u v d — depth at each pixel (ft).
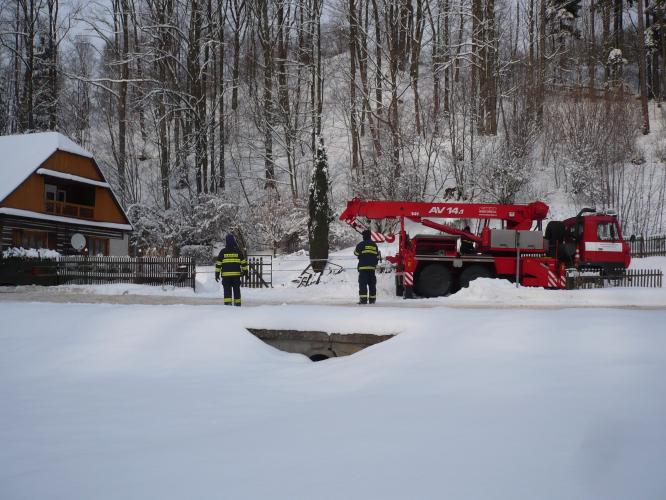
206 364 24.30
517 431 12.83
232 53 171.32
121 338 27.07
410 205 60.34
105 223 121.70
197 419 16.34
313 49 151.53
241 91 164.14
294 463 11.75
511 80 148.66
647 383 15.58
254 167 148.97
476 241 60.75
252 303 46.60
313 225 83.61
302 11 155.43
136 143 171.83
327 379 21.15
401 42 151.84
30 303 34.32
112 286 73.31
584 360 18.71
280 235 115.75
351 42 142.20
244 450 12.86
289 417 15.87
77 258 81.71
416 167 117.50
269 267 91.66
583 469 10.43
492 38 136.77
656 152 133.49
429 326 25.07
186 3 144.66
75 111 174.50
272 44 147.74
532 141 127.95
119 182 144.36
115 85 167.22
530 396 15.64
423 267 57.82
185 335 27.14
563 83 166.50
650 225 108.06
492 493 9.66
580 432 12.41
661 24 165.07
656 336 20.13
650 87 180.55
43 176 107.86
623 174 122.83
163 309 30.78
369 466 11.28
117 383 21.70
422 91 153.17
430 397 16.74
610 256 63.82
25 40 167.94
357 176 123.65
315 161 85.35
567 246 63.72
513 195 114.21
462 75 136.87
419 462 11.34
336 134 157.58
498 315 25.30
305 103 145.79
